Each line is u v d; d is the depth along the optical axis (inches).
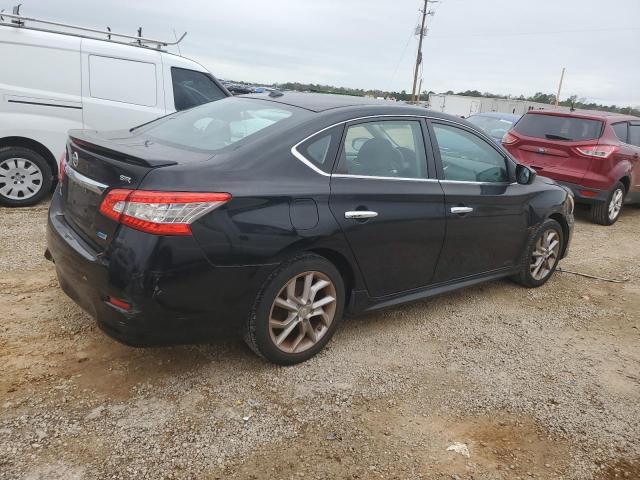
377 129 146.2
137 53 277.7
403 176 149.9
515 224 187.8
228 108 153.9
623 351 164.4
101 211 112.6
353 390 128.4
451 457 108.7
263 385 126.4
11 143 253.3
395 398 127.2
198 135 139.6
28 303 154.8
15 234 215.8
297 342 134.0
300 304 130.6
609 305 202.7
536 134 348.5
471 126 175.8
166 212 106.6
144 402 116.2
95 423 108.1
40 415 108.6
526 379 141.7
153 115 282.7
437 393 131.1
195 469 98.7
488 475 104.8
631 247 296.5
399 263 149.3
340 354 144.7
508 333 169.3
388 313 175.2
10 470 93.9
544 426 122.0
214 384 125.0
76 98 261.6
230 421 112.8
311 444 108.4
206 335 118.8
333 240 130.3
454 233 162.4
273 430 111.4
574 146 330.6
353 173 137.8
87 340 137.9
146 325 109.8
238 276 116.0
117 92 272.5
